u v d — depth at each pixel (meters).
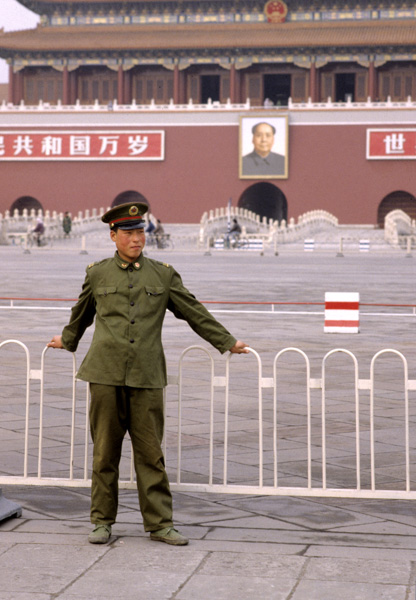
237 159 89.44
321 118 88.00
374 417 11.64
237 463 9.34
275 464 8.16
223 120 89.44
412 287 33.84
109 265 7.15
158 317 7.16
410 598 5.59
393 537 6.89
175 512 7.57
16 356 16.78
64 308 25.70
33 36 96.75
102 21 98.62
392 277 39.25
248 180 89.25
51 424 11.12
